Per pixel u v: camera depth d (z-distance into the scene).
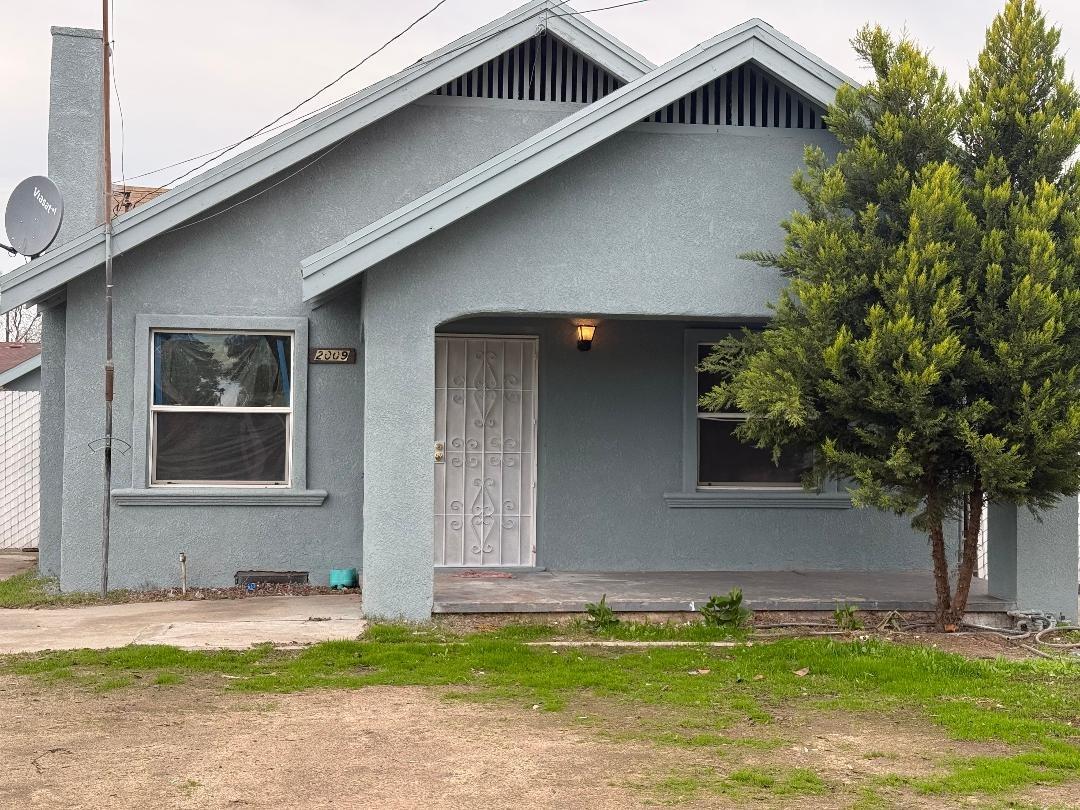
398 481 10.02
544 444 12.48
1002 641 9.76
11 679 8.02
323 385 12.23
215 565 11.95
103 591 11.61
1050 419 8.99
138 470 11.80
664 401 12.62
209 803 5.55
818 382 9.35
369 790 5.76
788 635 9.87
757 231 10.45
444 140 12.64
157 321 11.89
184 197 11.72
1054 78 9.69
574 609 10.22
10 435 17.28
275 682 7.98
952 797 5.71
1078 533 10.95
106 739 6.61
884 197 9.58
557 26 12.57
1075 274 9.27
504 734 6.77
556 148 9.84
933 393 9.30
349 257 9.60
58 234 12.94
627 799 5.65
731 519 12.60
